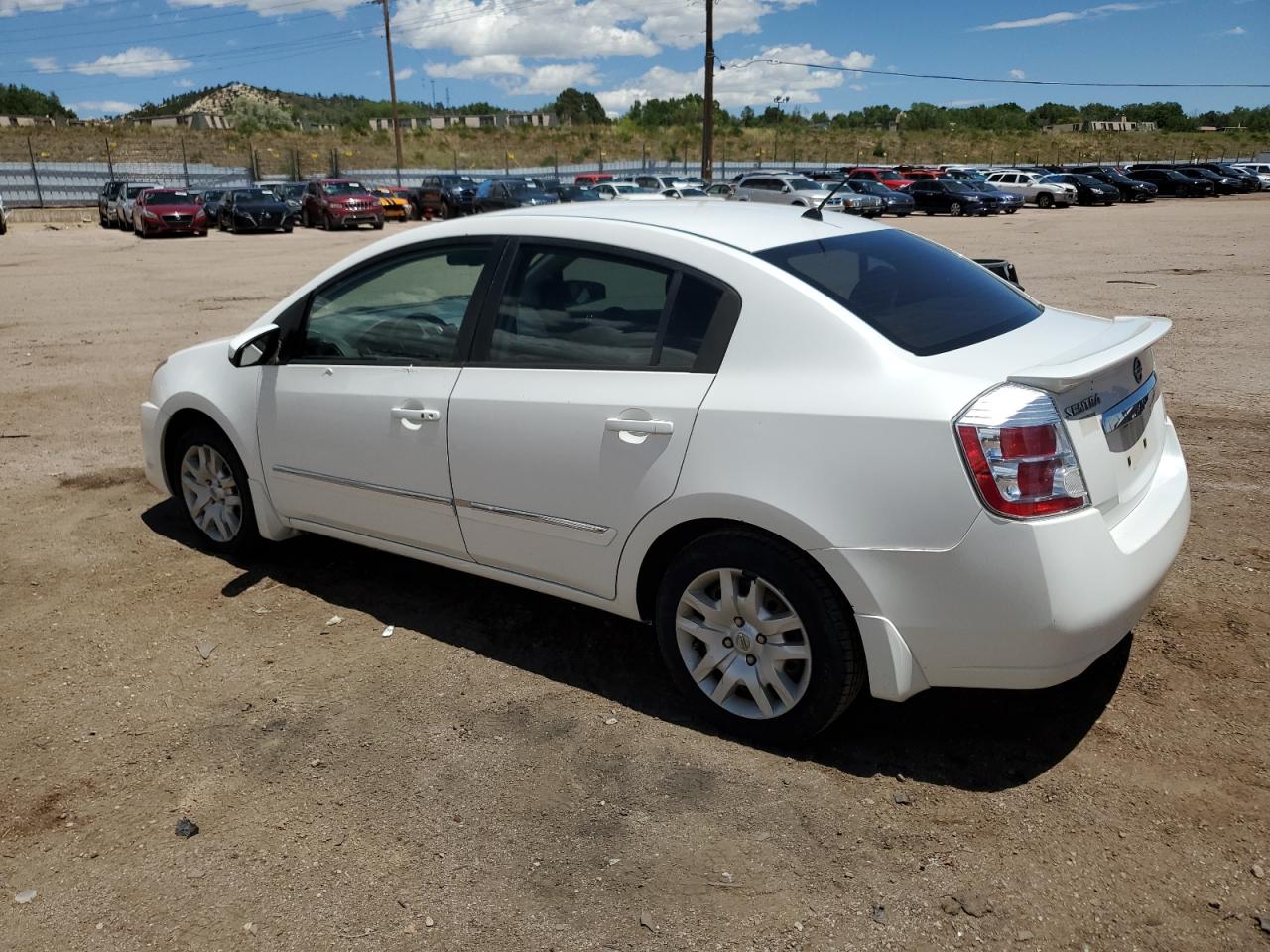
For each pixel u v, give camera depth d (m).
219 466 4.70
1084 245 22.17
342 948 2.42
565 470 3.37
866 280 3.25
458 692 3.57
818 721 3.04
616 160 71.50
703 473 3.04
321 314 4.19
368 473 3.97
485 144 75.25
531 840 2.79
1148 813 2.82
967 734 3.23
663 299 3.26
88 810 2.96
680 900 2.54
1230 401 7.34
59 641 3.99
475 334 3.67
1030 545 2.68
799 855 2.69
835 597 2.93
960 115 108.44
